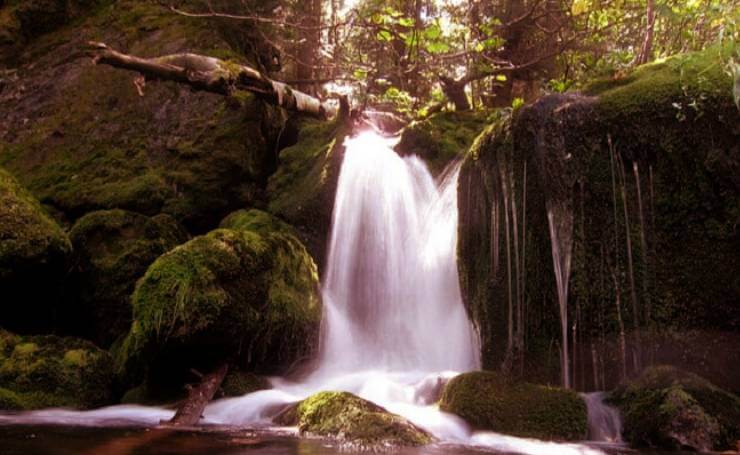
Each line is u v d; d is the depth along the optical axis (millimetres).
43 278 5730
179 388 4703
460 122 7164
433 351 5465
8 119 8625
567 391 3598
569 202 4270
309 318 5262
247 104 7672
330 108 8781
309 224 6547
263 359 4953
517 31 9547
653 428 3316
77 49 9164
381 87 10258
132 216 6570
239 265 4711
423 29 8875
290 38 9883
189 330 4352
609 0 8297
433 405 4051
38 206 5871
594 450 3174
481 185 4773
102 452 2688
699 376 3787
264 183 7699
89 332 6086
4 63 9219
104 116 8180
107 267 6039
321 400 3533
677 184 4125
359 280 6125
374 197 6320
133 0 9641
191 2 9070
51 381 4504
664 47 7508
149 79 6555
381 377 4992
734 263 3996
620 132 4238
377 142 7137
